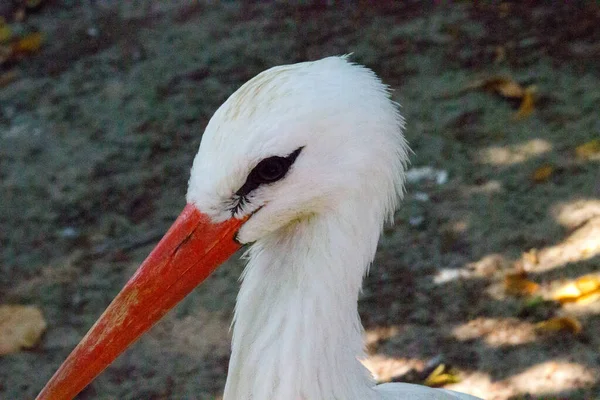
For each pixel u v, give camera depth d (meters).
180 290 3.36
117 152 7.59
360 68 3.26
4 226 6.96
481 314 5.79
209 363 5.75
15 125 8.01
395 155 3.26
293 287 3.31
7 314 6.16
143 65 8.60
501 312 5.79
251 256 3.52
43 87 8.44
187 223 3.31
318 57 8.34
